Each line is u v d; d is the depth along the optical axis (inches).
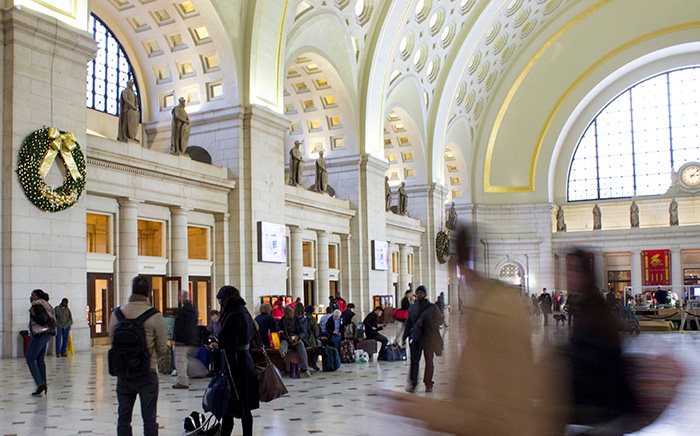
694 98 1595.7
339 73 1063.0
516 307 97.0
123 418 204.4
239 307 239.9
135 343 202.4
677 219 1545.3
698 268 1529.3
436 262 1405.0
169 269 732.7
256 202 819.4
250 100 824.9
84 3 602.9
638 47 1551.4
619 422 108.8
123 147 655.8
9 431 256.4
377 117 1152.2
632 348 115.6
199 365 389.4
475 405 92.6
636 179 1649.9
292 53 926.4
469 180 1667.1
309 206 980.6
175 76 871.7
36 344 341.4
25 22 541.6
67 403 319.9
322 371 478.0
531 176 1675.7
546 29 1551.4
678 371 112.8
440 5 1159.6
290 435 251.0
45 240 551.5
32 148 539.8
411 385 326.0
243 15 823.7
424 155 1379.2
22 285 530.6
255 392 237.8
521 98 1643.7
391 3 1047.6
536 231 1659.7
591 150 1699.1
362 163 1115.3
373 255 1116.5
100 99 869.8
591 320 111.7
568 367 109.3
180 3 796.6
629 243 1576.0
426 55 1246.3
